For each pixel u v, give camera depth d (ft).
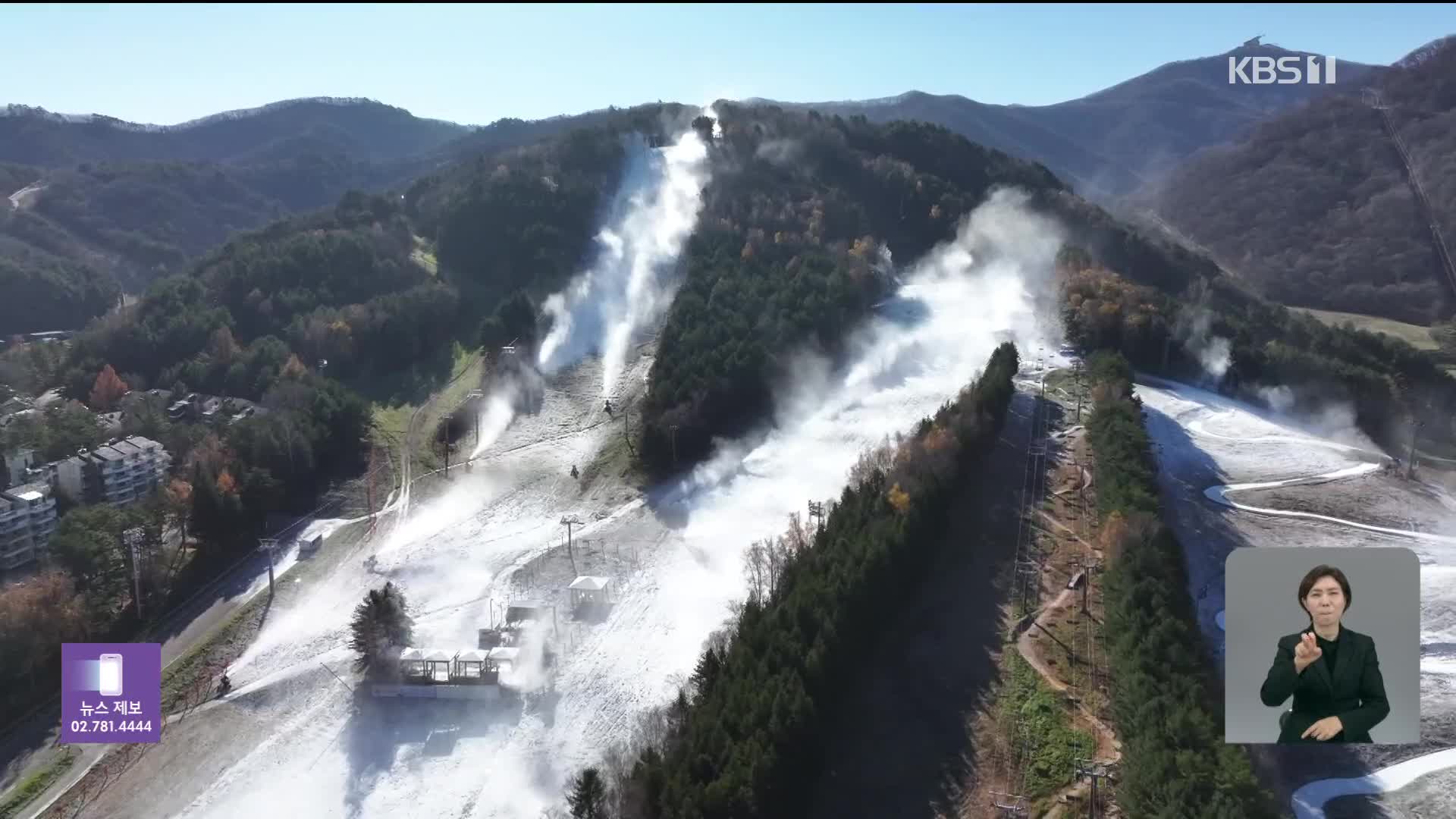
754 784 237.04
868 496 357.41
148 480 471.21
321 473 490.08
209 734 318.24
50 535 395.96
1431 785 251.39
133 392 571.28
